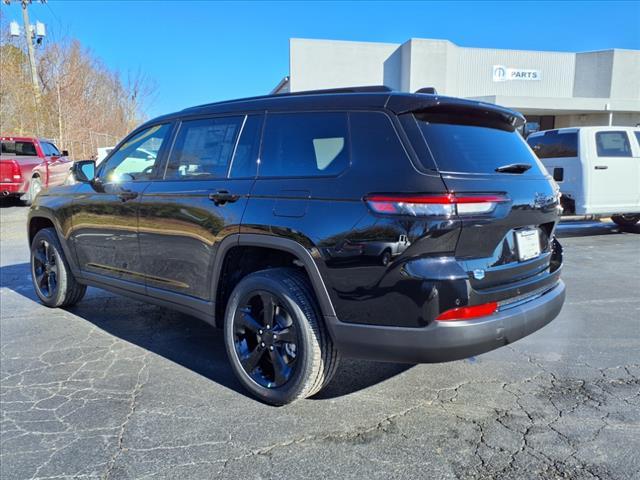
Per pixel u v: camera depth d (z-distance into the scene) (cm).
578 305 519
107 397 319
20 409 304
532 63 3089
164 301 382
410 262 250
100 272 439
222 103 364
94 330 447
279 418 293
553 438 271
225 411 302
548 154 952
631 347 404
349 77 2911
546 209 307
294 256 309
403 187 254
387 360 267
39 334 436
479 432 277
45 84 2902
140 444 266
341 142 286
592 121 2919
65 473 242
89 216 437
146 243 385
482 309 260
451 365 369
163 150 389
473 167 272
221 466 247
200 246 340
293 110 314
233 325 324
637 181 919
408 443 267
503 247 276
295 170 301
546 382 340
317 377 292
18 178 1333
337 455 256
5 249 851
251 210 307
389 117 276
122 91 4128
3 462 250
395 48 2938
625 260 745
